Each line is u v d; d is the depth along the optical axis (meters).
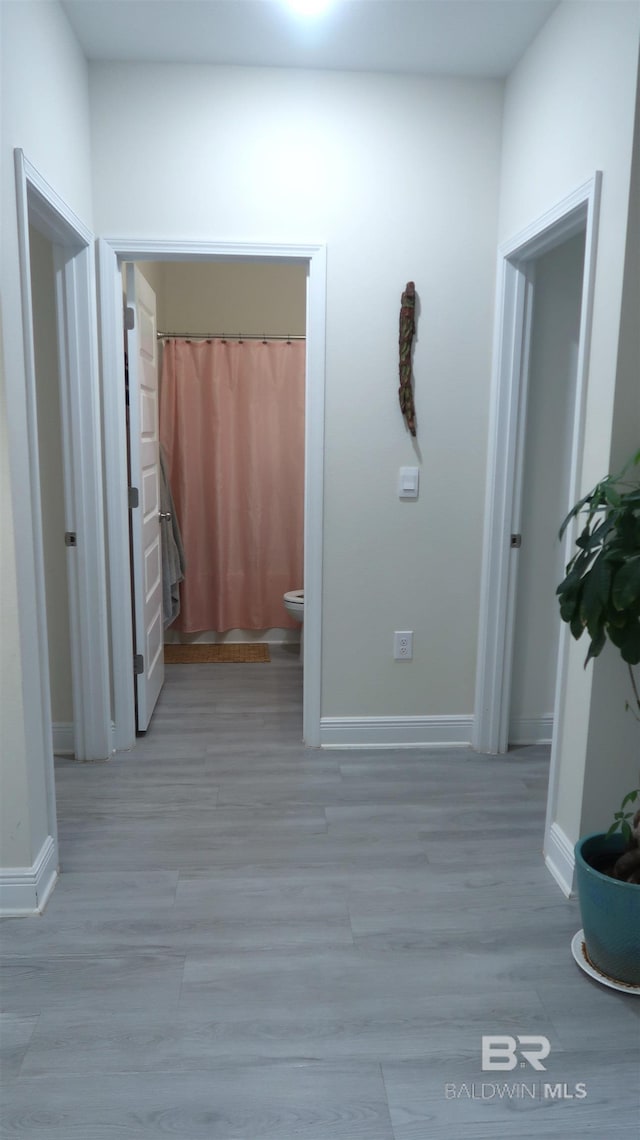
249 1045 1.59
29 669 1.97
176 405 4.35
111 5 2.29
